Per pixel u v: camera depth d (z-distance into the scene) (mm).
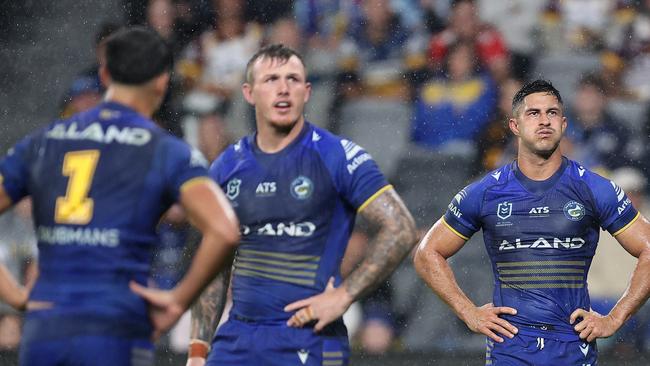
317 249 16266
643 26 37062
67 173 12688
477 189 18688
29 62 36156
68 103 35312
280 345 16094
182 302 12516
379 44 36688
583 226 18078
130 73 12969
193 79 35938
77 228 12469
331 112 35625
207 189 12586
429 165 33781
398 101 35469
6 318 28734
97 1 37094
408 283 30109
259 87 16438
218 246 12375
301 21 37219
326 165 16250
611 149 33844
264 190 16375
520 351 17984
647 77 36094
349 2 37094
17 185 13016
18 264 30891
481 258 30391
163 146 12711
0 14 36531
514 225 18250
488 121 34719
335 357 16281
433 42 36219
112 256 12422
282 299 16203
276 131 16531
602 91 35812
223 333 16578
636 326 28531
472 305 18562
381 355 28844
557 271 18047
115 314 12281
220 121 35031
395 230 15898
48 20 36500
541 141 18000
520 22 36594
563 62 36094
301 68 16562
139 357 12430
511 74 35719
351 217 16516
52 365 12273
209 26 36781
